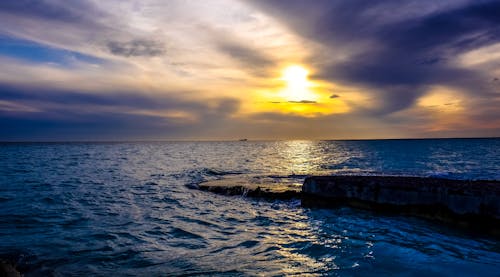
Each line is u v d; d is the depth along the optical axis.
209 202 17.00
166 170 35.22
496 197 10.92
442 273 7.32
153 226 11.62
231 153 84.44
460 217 11.70
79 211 13.98
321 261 8.06
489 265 7.86
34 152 83.25
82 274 7.32
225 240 10.00
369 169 36.03
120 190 20.42
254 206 16.11
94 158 57.62
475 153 64.12
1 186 21.38
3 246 9.20
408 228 11.55
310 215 13.98
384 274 7.21
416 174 29.92
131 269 7.60
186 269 7.57
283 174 30.86
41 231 10.77
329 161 49.94
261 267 7.67
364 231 11.12
